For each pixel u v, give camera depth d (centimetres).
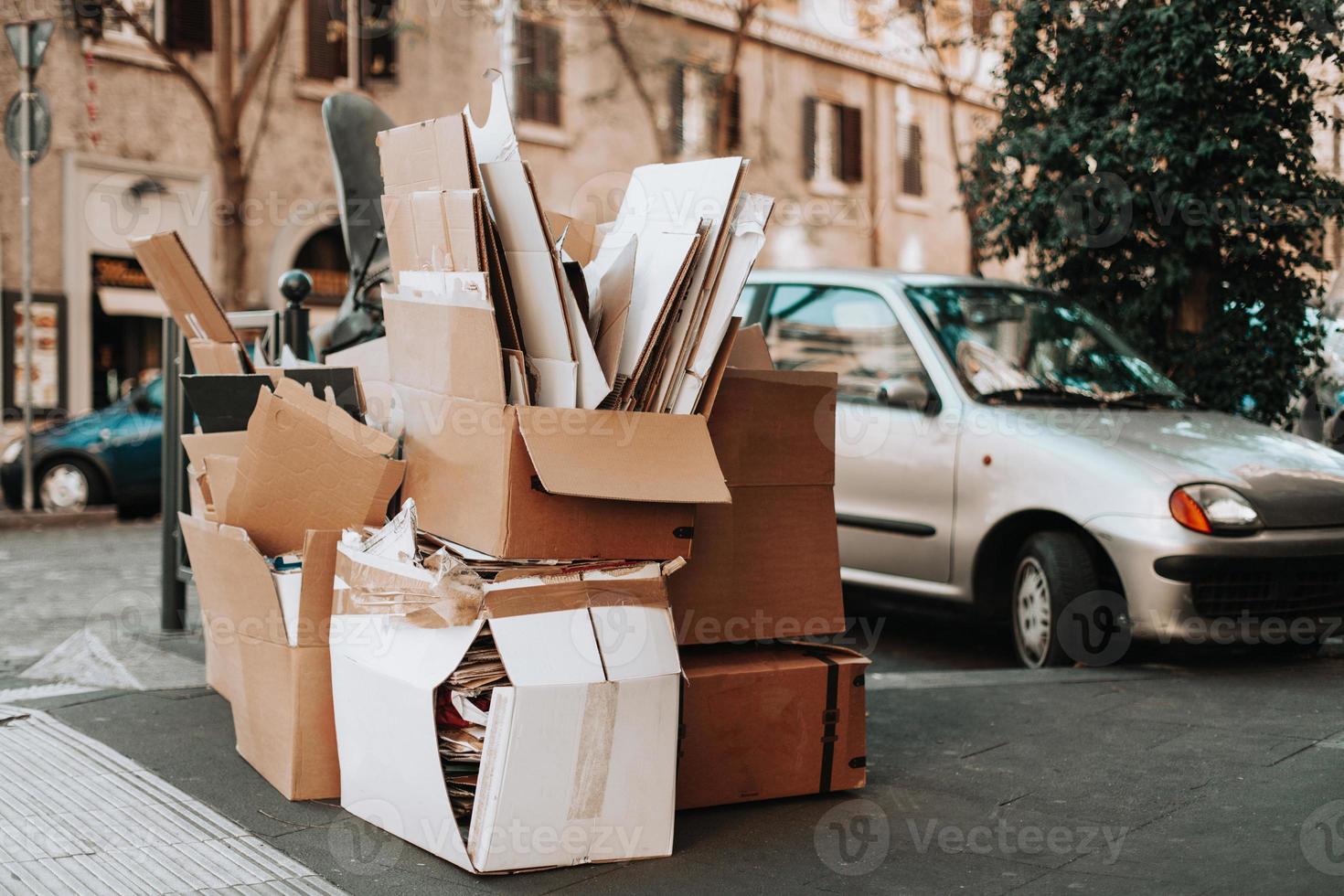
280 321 561
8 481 1266
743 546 385
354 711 350
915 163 2555
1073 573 538
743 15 1938
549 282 329
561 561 333
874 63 2438
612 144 2091
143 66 1617
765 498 388
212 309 461
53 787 382
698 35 2161
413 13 1844
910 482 598
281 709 375
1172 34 674
